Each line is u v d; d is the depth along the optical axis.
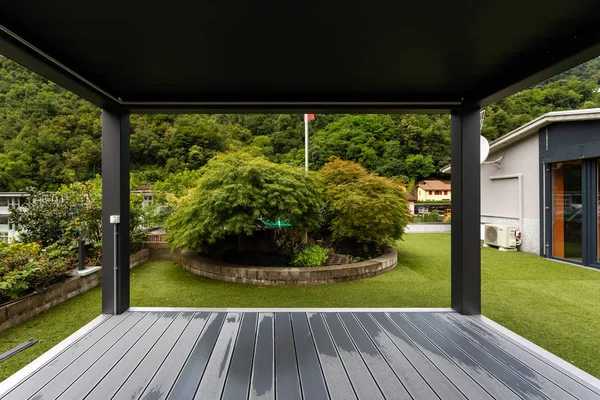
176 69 2.21
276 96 2.76
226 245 5.68
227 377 1.71
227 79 2.39
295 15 1.58
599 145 5.25
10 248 3.62
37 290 3.15
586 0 1.44
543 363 1.88
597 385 1.65
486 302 3.45
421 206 15.70
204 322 2.49
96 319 2.54
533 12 1.54
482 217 8.63
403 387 1.62
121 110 2.73
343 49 1.95
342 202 5.29
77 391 1.57
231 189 4.40
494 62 2.12
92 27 1.66
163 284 4.29
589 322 2.87
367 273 4.60
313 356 1.95
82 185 5.33
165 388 1.60
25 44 1.75
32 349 2.39
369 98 2.80
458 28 1.71
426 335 2.27
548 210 6.22
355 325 2.44
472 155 2.72
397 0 1.46
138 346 2.07
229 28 1.70
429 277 4.64
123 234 2.74
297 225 4.76
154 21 1.62
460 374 1.75
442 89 2.60
